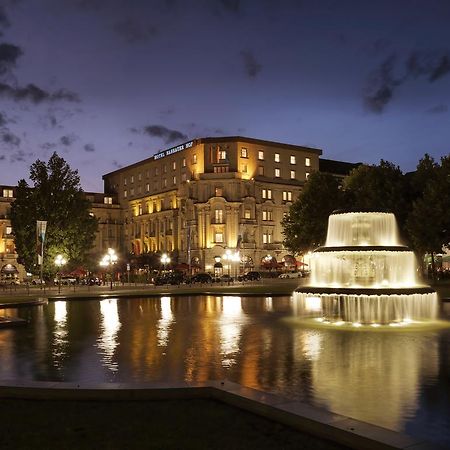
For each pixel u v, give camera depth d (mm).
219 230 102250
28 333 22219
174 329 22984
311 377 13164
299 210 63594
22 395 10609
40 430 8648
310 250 63000
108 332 22234
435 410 10164
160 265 106750
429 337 20219
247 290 50969
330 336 20531
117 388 10539
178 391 10492
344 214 29078
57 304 39375
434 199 51219
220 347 17953
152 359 15805
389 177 59719
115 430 8617
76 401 10383
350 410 10211
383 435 7727
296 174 113500
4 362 15539
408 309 25375
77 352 17203
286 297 43219
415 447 7246
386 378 13000
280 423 8953
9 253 114438
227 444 7980
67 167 74188
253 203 104500
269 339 19781
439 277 69000
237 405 9906
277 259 107062
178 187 112500
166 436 8328
